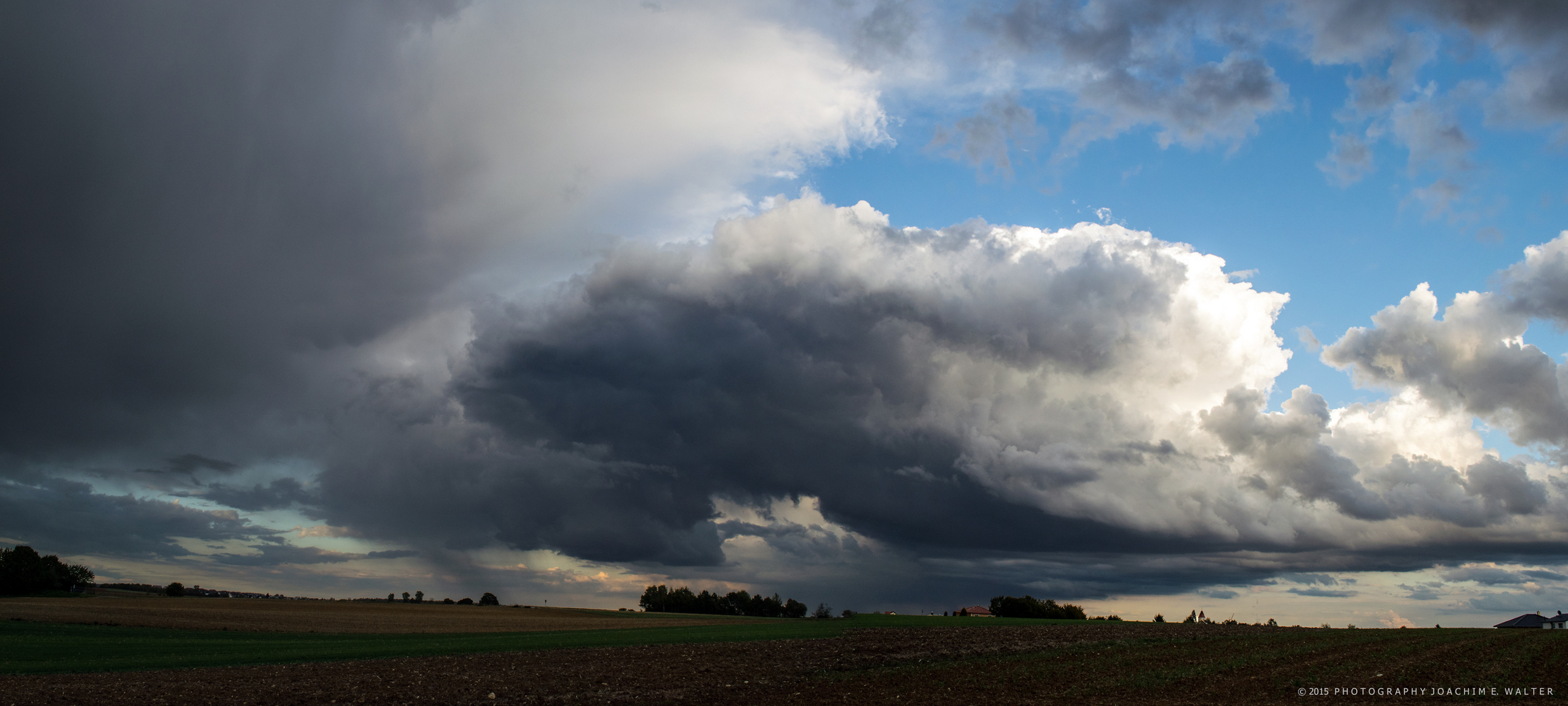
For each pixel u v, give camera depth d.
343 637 66.00
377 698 30.50
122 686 34.00
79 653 49.06
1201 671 37.81
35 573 135.75
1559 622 121.00
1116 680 35.12
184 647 54.62
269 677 37.44
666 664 43.00
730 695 31.47
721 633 68.69
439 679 36.22
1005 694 31.44
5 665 42.66
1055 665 41.34
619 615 134.25
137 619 81.19
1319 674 36.56
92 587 148.25
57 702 29.69
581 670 39.97
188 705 28.91
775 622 94.69
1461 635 60.50
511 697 30.94
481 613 134.50
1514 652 45.91
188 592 161.62
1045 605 134.00
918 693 31.77
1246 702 28.72
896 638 60.22
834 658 45.94
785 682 35.38
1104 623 82.94
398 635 70.19
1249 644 53.12
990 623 83.56
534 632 74.38
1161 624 79.00
